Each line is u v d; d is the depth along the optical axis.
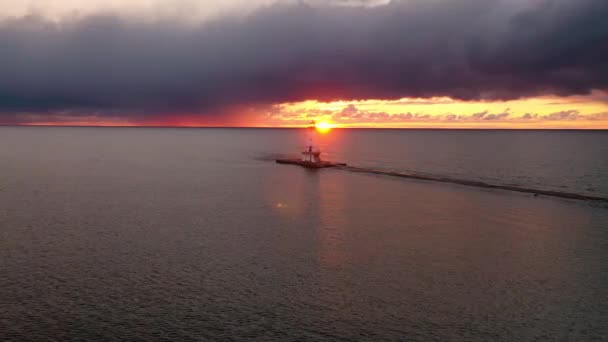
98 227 43.47
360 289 28.59
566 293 27.88
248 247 37.25
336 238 40.12
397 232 42.16
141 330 23.27
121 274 30.83
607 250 36.34
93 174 86.19
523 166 104.56
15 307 25.66
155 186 70.94
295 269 32.06
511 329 23.45
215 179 80.25
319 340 22.48
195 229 43.03
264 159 127.62
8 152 142.25
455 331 23.31
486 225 44.78
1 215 48.09
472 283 29.52
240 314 25.12
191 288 28.55
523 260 34.09
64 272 31.05
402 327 23.75
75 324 23.81
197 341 22.31
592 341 22.17
